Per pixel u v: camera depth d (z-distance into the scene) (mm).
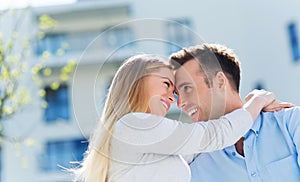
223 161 2352
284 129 2301
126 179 2107
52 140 16281
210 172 2363
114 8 16562
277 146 2303
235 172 2326
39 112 15805
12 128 15297
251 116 2246
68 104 16406
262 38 13688
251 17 14328
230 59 2365
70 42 16875
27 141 8945
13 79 7996
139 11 16344
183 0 15875
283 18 12492
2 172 15828
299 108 2311
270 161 2293
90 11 16719
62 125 16219
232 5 15312
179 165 2129
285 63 12586
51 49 16578
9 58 8164
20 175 15906
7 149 15672
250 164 2297
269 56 13352
